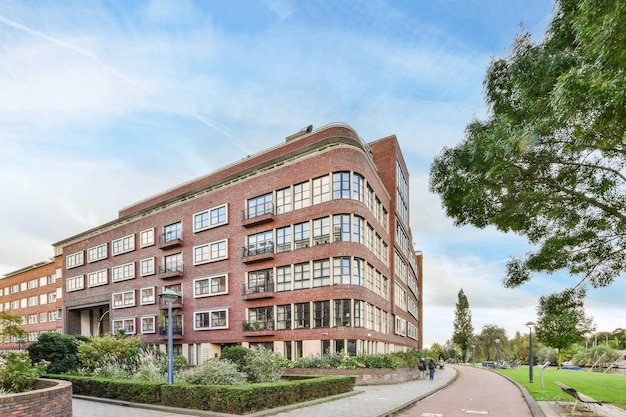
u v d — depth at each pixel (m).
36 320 71.69
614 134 8.63
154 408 13.70
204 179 46.00
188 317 38.81
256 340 32.72
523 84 10.28
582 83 7.32
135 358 23.20
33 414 9.02
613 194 12.70
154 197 51.72
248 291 34.28
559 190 12.45
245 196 35.94
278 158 33.78
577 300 14.36
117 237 49.19
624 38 6.41
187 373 15.39
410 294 53.94
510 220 12.56
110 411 13.40
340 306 28.69
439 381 28.22
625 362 55.94
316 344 29.23
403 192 49.31
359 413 12.91
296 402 14.65
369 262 31.86
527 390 20.48
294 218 32.22
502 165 10.66
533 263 13.80
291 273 31.72
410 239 54.69
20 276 78.50
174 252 41.44
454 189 12.30
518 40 10.90
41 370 12.56
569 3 9.41
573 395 12.98
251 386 13.12
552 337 19.95
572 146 9.66
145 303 43.56
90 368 23.84
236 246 35.88
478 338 84.31
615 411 13.28
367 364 26.25
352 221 29.72
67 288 56.84
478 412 14.23
